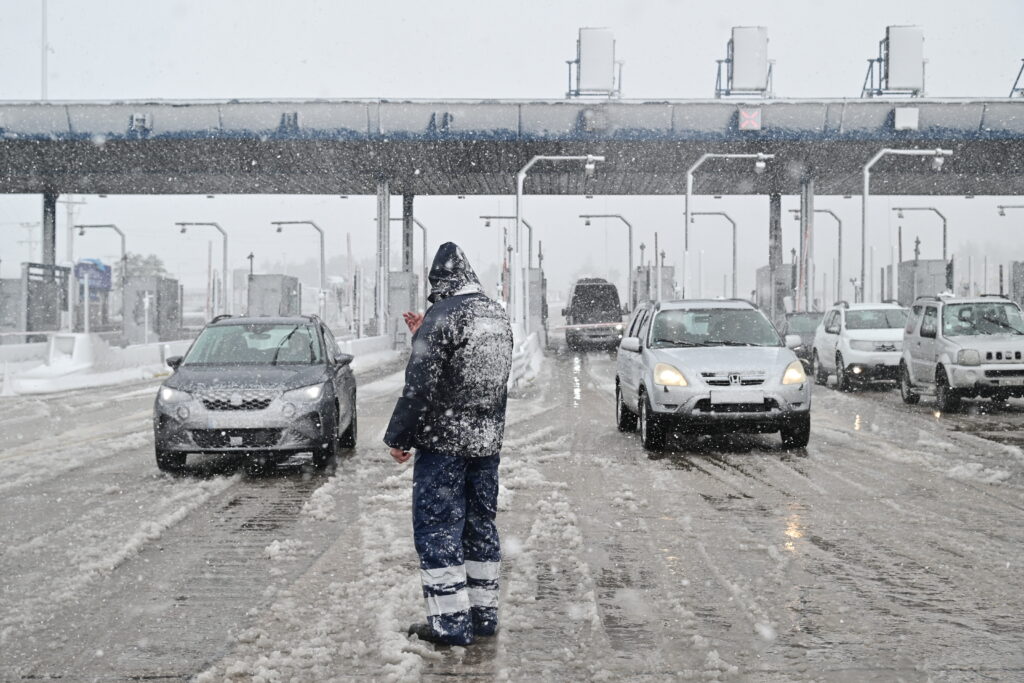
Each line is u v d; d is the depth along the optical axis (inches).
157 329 2388.0
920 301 832.3
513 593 250.7
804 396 526.6
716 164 1895.9
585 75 1680.6
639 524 338.6
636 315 693.9
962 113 1638.8
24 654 207.9
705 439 589.6
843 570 275.3
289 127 1631.4
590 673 195.8
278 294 2041.1
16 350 1358.3
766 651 208.1
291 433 449.7
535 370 1302.9
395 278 2151.8
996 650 207.9
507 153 1785.2
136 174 1961.1
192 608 239.8
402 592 247.8
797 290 2022.6
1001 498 388.5
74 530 329.7
